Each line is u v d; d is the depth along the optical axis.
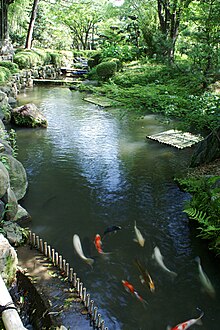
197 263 4.58
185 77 6.57
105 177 6.96
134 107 6.37
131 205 5.95
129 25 21.58
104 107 12.31
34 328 3.55
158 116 11.23
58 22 23.66
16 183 5.81
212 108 5.86
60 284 4.09
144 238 5.07
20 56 16.55
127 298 3.98
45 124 10.07
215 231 4.74
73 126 10.24
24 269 4.30
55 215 5.59
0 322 2.95
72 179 6.83
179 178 6.80
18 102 12.88
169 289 4.14
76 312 3.71
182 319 3.73
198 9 7.82
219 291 4.12
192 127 8.39
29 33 18.47
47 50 20.59
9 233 4.77
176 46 9.02
